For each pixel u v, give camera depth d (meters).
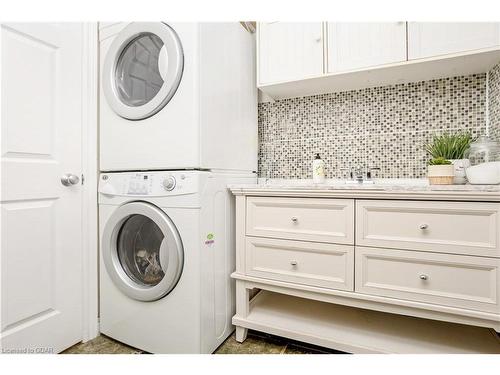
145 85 1.29
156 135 1.18
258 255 1.23
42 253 1.16
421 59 1.19
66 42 1.25
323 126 1.68
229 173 1.38
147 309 1.21
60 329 1.23
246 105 1.58
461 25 1.14
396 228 1.00
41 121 1.16
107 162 1.32
